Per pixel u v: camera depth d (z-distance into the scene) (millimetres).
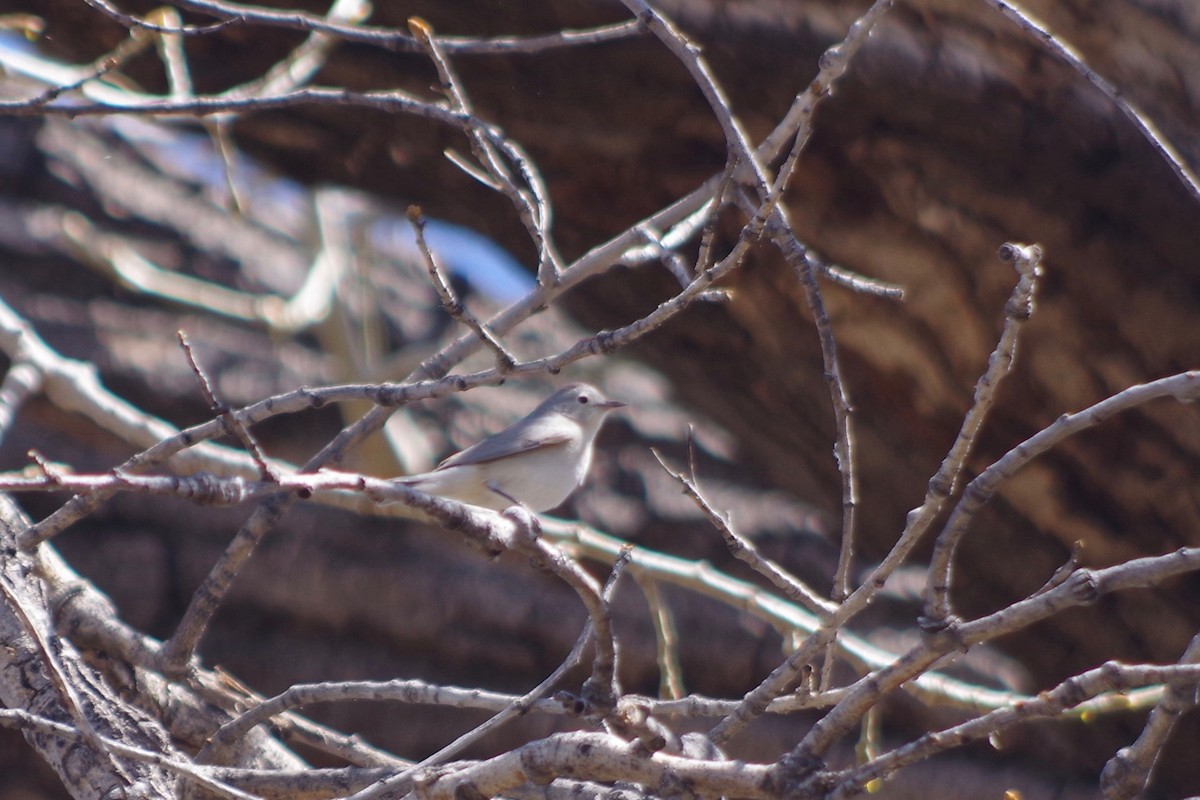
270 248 22172
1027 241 11297
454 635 16312
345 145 12133
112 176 21125
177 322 19750
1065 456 12188
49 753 6301
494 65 10953
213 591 7348
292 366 19750
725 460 20016
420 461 18109
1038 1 11094
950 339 11930
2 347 11602
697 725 14844
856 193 11484
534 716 15883
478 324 5602
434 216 13453
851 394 12852
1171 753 14195
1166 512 12102
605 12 10477
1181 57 11148
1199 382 4270
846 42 5383
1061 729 15172
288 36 11234
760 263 11984
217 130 10742
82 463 17234
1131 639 13133
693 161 11680
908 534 4957
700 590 9469
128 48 7285
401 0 10633
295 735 7301
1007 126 10844
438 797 4961
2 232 19391
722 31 10570
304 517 16781
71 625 7516
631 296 12953
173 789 6191
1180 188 10805
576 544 9766
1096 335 11492
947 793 15359
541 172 12062
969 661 15914
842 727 4473
